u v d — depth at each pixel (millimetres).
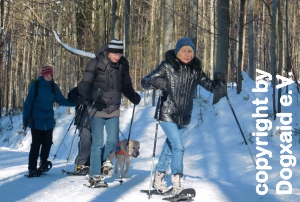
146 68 29750
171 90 5266
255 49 42625
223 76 5578
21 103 40094
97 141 5980
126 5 22453
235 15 29125
